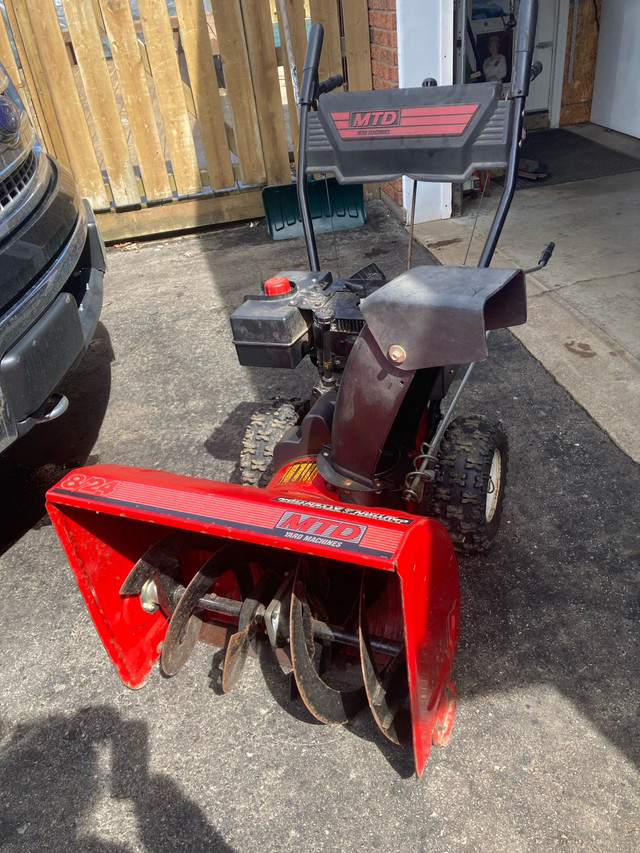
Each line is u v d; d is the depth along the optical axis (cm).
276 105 682
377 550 176
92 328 370
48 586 328
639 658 264
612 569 301
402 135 275
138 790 240
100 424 445
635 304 489
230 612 233
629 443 370
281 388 459
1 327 292
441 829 219
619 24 789
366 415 223
